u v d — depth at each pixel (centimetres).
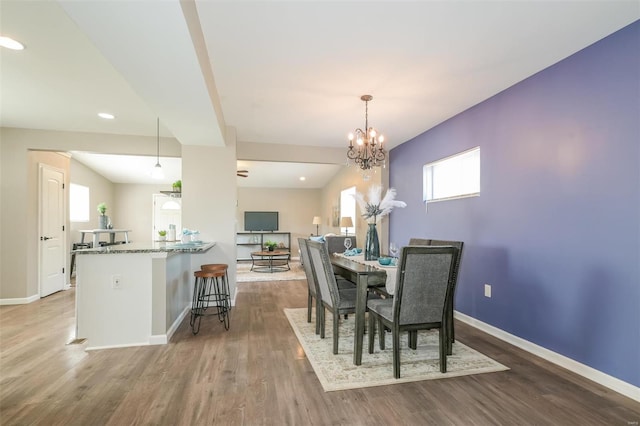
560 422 186
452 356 277
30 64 269
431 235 439
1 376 239
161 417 189
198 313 391
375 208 349
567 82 257
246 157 526
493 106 333
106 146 466
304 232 1046
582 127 245
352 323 372
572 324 251
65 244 554
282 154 538
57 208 531
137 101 350
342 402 206
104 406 200
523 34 226
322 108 372
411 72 283
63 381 232
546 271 273
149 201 872
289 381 233
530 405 204
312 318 389
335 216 898
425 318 244
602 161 231
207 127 356
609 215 227
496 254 328
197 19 204
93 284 299
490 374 244
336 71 281
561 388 224
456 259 275
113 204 848
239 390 220
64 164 555
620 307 220
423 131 457
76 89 319
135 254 304
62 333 332
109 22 168
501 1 191
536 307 283
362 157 372
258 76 291
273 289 559
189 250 321
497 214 326
